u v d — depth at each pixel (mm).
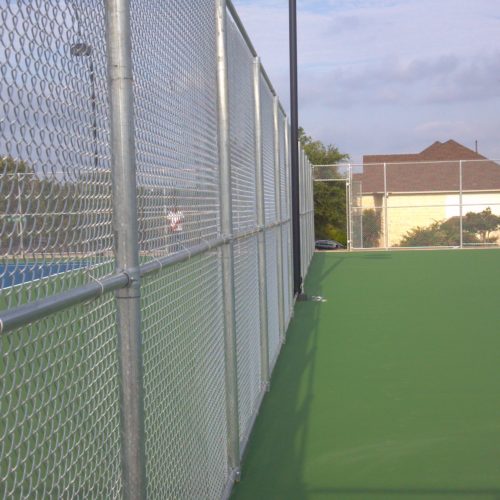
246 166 5664
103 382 2072
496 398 5926
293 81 11523
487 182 24484
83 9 1870
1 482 1400
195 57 3570
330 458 4605
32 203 1532
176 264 2910
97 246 1979
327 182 31438
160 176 2768
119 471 2186
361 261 19844
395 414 5551
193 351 3283
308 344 8453
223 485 4020
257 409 5598
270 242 7500
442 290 13234
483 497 3918
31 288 1516
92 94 1944
